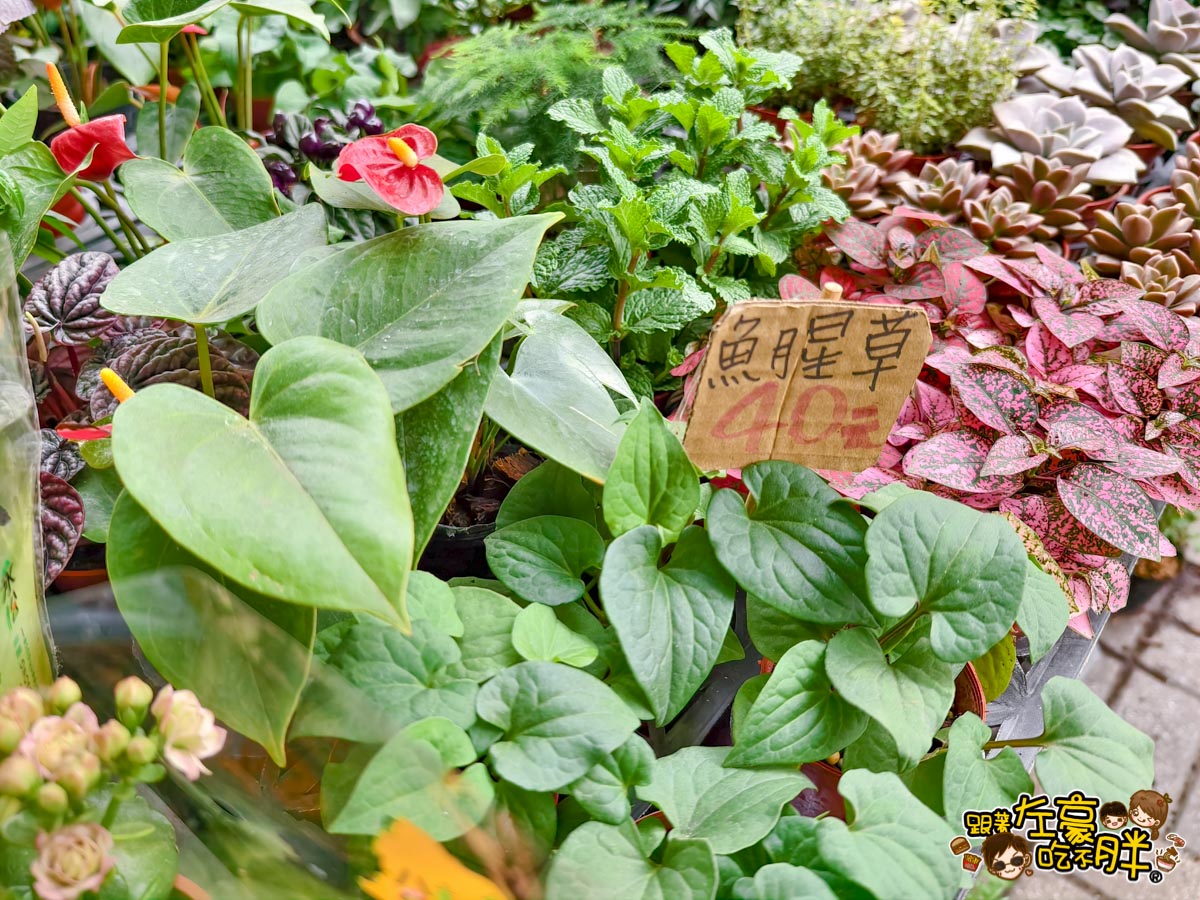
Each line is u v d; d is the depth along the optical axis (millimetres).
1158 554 1019
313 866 554
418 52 2242
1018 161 1693
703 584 817
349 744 576
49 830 507
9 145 1003
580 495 957
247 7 1123
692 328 1355
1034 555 1010
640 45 1643
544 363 928
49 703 561
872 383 842
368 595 572
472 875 548
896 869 644
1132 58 1895
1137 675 1436
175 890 552
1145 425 1184
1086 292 1335
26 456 667
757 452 880
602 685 736
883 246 1421
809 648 808
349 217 1287
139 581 614
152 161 1080
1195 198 1567
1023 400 1147
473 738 707
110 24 1795
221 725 589
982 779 760
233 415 663
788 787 728
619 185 1093
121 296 788
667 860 668
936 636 764
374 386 655
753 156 1354
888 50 1790
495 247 788
